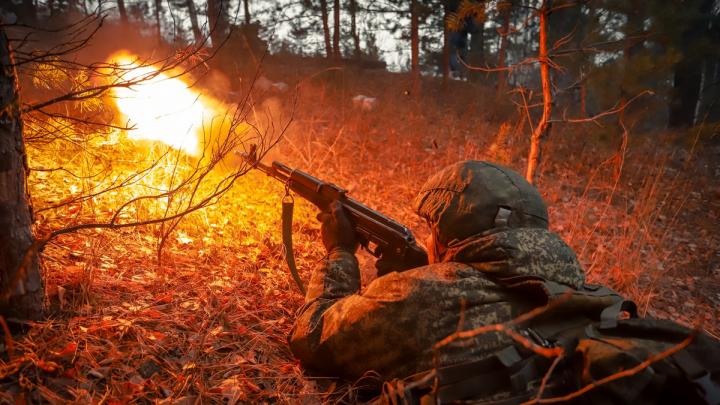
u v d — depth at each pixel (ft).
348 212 8.45
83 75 9.60
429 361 6.26
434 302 6.32
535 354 5.93
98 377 6.58
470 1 14.89
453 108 42.27
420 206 7.37
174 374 6.98
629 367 5.35
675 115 45.57
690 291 15.48
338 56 48.42
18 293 6.70
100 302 8.04
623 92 26.43
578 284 6.53
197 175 13.23
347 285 7.95
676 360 5.39
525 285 6.22
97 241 9.81
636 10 26.55
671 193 24.99
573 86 15.20
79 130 11.12
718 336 12.79
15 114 6.38
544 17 14.33
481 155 25.21
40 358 6.52
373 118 30.53
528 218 6.82
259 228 12.59
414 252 7.84
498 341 6.05
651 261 16.38
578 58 27.07
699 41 33.35
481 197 6.79
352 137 24.82
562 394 5.77
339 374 7.32
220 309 8.82
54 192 11.12
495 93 46.83
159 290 8.96
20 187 6.61
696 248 19.20
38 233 9.26
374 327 6.53
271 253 11.74
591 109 38.60
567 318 6.35
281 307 9.50
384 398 6.17
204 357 7.60
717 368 5.55
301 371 7.70
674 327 5.88
